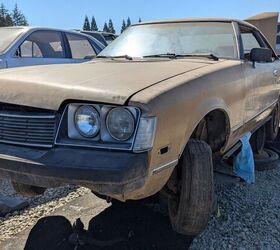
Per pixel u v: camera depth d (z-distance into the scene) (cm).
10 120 262
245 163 412
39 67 326
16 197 382
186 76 285
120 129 235
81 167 229
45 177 237
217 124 335
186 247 296
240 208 356
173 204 294
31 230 326
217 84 308
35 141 253
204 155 277
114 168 226
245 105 374
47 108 248
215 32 405
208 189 275
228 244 300
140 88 249
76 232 310
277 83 509
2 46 624
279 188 407
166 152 247
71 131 246
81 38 768
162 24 427
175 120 251
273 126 542
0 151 255
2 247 303
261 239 306
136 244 300
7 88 266
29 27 681
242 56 387
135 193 243
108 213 347
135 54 396
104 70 299
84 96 241
